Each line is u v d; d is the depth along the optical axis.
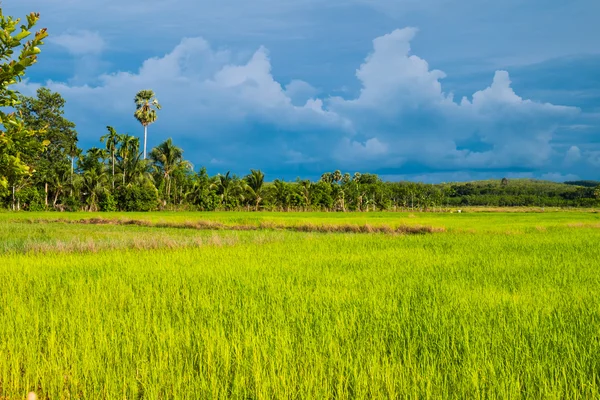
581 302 6.64
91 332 5.01
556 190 158.50
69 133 60.78
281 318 5.70
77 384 3.95
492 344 4.74
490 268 10.32
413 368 4.09
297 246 16.28
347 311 6.06
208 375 4.01
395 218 42.38
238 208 67.38
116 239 18.48
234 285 8.09
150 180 60.44
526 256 12.77
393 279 8.81
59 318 5.68
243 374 4.04
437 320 5.60
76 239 17.62
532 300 6.78
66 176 56.72
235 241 18.41
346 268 10.44
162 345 4.69
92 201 56.28
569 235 21.41
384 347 4.65
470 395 3.69
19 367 4.16
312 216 46.72
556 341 4.84
